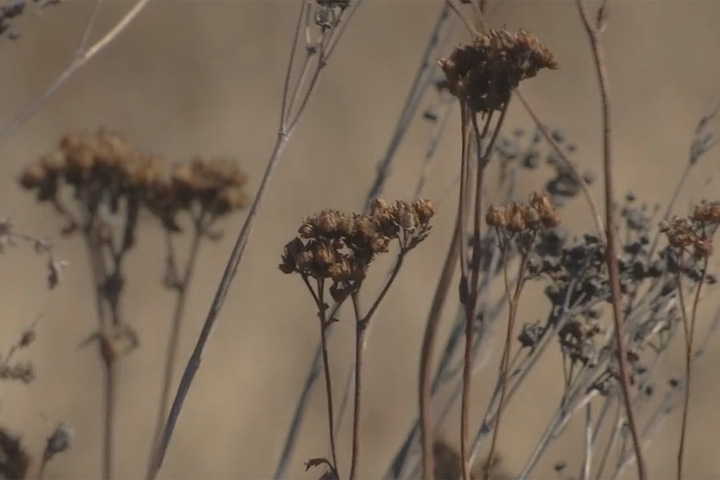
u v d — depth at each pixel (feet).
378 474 33.81
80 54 17.17
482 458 22.11
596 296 17.60
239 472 31.73
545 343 17.57
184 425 32.50
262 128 55.77
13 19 16.37
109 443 14.39
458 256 15.33
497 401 20.66
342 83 57.26
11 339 32.99
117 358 14.44
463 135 14.56
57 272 15.85
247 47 62.49
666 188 46.91
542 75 59.88
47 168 14.69
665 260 17.58
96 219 14.75
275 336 37.32
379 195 20.67
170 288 15.80
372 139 51.85
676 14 63.62
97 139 14.96
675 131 53.72
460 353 21.21
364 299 30.30
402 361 36.04
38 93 56.80
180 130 56.34
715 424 33.83
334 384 34.63
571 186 20.84
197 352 15.94
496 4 19.67
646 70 60.03
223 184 15.80
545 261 17.67
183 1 62.34
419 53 61.16
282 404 33.78
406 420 35.12
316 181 49.19
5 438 15.76
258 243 42.73
